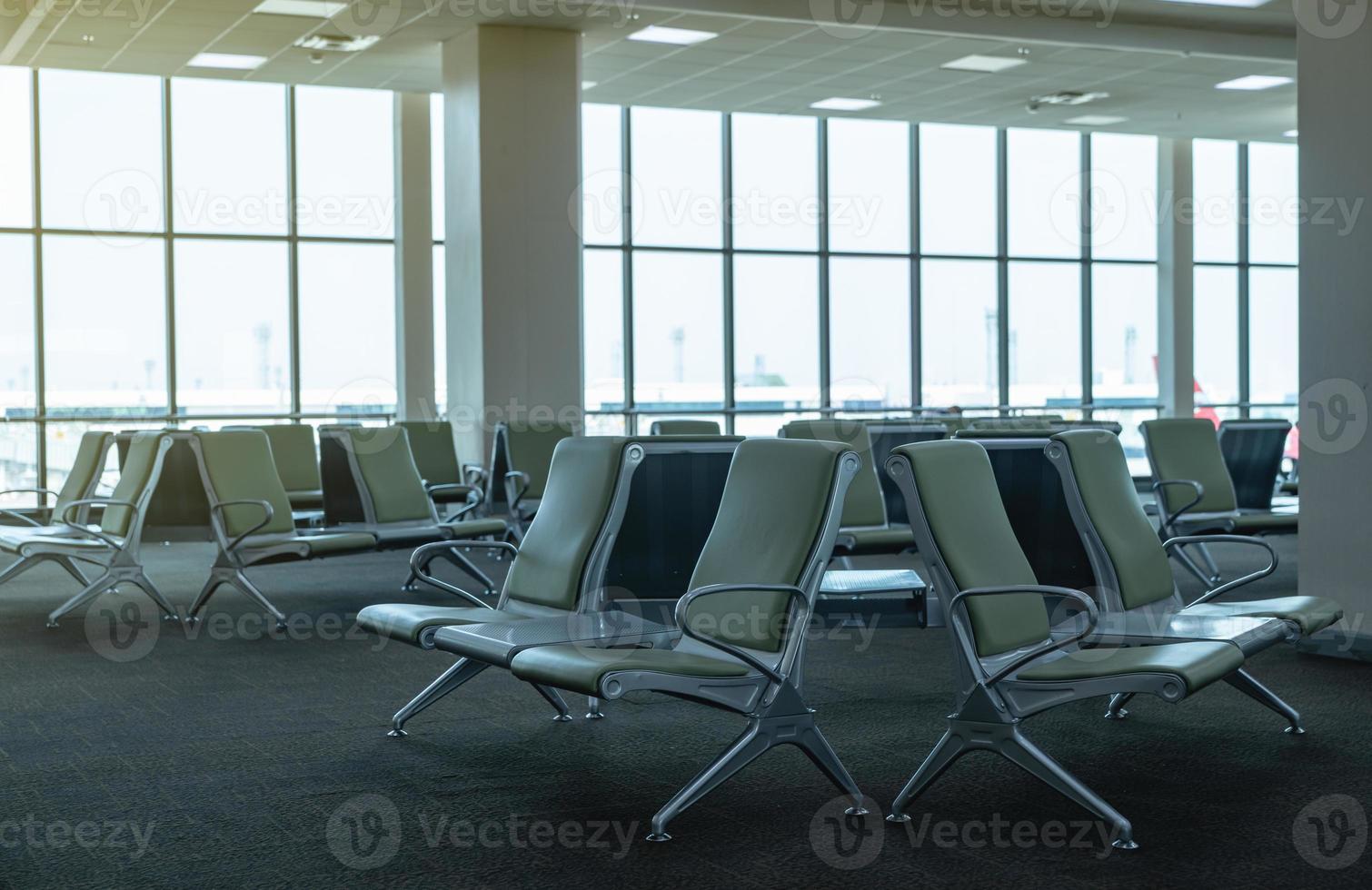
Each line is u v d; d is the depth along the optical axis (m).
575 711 4.91
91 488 7.87
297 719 4.83
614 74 12.36
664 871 3.21
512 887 3.11
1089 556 4.21
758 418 15.08
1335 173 5.79
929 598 5.71
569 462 4.57
